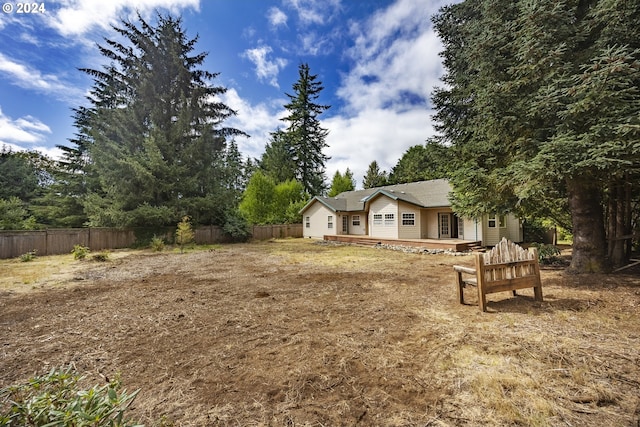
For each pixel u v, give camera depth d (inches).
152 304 200.1
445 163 328.8
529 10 201.8
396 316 165.0
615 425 73.5
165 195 697.0
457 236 623.5
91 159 719.7
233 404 86.8
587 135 176.4
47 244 527.5
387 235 673.0
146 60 713.0
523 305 175.3
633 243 331.9
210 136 755.4
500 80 253.6
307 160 1243.2
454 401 85.4
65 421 51.3
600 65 172.7
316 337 137.3
